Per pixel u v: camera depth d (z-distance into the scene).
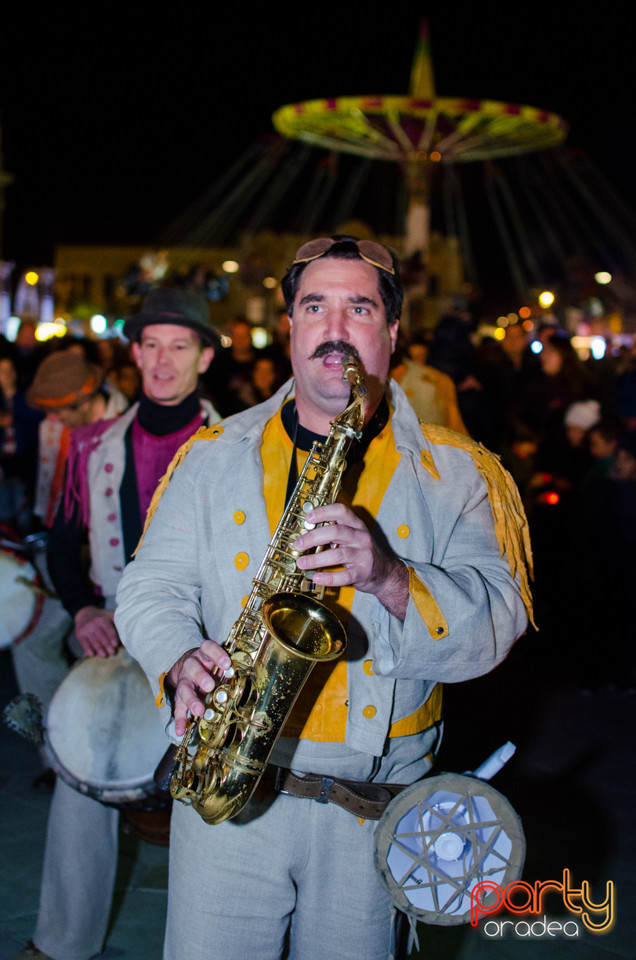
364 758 1.86
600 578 6.32
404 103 19.23
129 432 3.04
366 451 1.95
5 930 3.23
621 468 6.37
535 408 7.93
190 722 1.79
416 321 12.07
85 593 3.04
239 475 1.94
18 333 9.45
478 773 1.84
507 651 1.81
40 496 5.08
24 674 3.76
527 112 19.42
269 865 1.84
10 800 4.31
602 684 6.26
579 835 4.09
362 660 1.85
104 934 2.94
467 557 1.90
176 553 1.97
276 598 1.68
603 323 15.74
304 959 1.90
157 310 2.91
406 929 2.00
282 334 7.99
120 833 4.01
